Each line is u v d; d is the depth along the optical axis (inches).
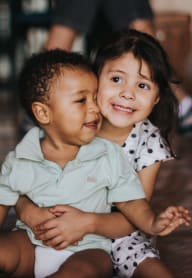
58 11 134.6
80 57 76.7
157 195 114.4
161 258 84.4
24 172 75.0
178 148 151.6
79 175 74.4
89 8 133.2
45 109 75.0
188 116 163.9
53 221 72.5
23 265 73.3
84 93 74.1
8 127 180.9
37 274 73.5
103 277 72.2
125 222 76.2
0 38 246.4
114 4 132.2
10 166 76.1
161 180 124.6
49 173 74.4
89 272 69.4
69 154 75.9
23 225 76.1
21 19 213.6
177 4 229.8
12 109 212.7
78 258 71.2
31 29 220.7
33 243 74.0
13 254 72.2
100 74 78.7
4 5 245.4
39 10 227.3
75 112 73.7
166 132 82.4
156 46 78.5
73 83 73.7
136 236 78.1
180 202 109.9
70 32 134.0
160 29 191.0
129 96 77.4
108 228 74.8
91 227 73.5
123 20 132.6
